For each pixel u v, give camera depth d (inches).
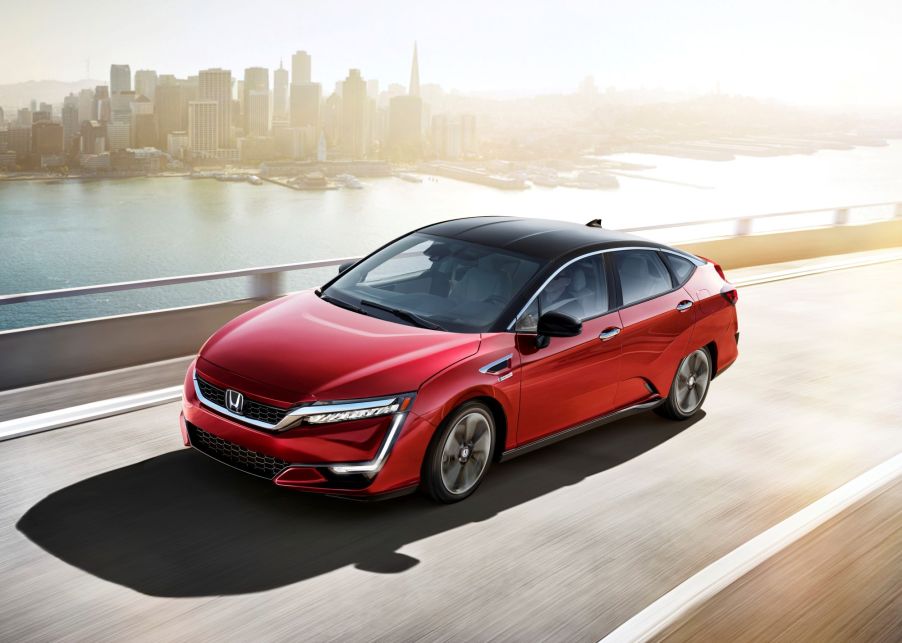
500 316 180.1
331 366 157.9
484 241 204.4
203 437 164.1
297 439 149.6
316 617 126.3
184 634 119.7
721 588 137.4
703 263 246.1
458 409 164.2
